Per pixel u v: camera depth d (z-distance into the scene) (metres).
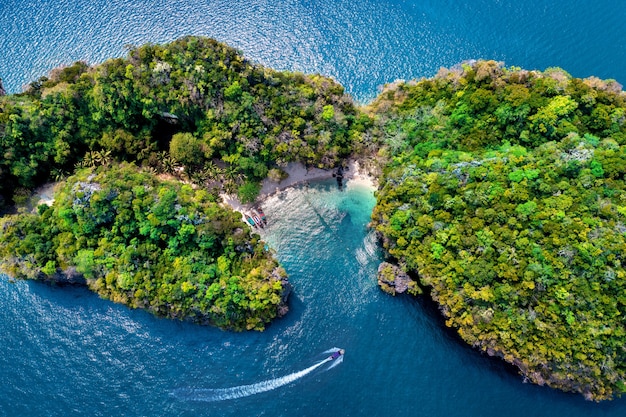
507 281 82.38
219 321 87.06
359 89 108.88
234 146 95.19
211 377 87.19
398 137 97.31
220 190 98.38
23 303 92.56
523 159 89.06
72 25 115.31
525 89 94.69
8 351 89.06
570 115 93.25
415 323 91.19
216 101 92.75
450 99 99.25
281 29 114.62
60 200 89.25
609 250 78.62
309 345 89.69
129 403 85.31
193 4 117.56
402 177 92.00
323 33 114.12
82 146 99.19
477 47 112.94
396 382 86.88
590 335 78.12
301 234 97.81
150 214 86.94
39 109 94.31
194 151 94.38
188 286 83.69
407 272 92.62
